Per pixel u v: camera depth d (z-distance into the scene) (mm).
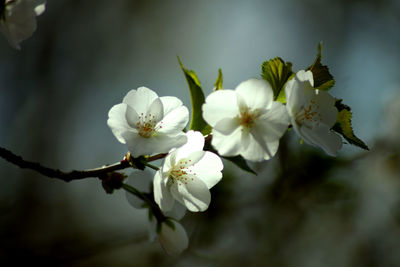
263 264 784
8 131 1266
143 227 774
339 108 534
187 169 533
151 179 531
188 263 758
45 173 519
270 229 757
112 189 521
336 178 687
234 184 681
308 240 861
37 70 1335
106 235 763
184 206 535
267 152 517
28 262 682
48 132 1309
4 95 1283
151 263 793
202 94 526
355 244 912
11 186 1077
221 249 746
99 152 1347
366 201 854
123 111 529
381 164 829
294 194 688
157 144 521
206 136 527
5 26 566
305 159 680
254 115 520
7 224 907
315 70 533
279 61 528
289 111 521
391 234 917
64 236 767
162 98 534
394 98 873
